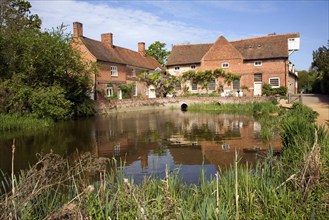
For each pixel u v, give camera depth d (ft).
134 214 13.60
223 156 31.81
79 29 104.73
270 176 18.04
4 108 60.18
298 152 23.18
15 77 63.10
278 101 94.53
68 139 44.65
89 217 12.85
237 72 122.93
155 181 18.40
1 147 38.60
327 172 17.12
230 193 15.31
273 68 117.19
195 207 15.06
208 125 58.39
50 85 69.97
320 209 14.10
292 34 124.47
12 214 12.14
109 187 16.90
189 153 33.96
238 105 95.66
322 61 85.61
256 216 14.30
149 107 107.04
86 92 90.02
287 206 14.51
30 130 54.03
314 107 70.13
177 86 131.75
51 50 69.62
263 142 38.52
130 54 135.33
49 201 15.37
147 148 37.45
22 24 91.81
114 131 52.85
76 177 19.35
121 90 116.47
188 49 138.62
